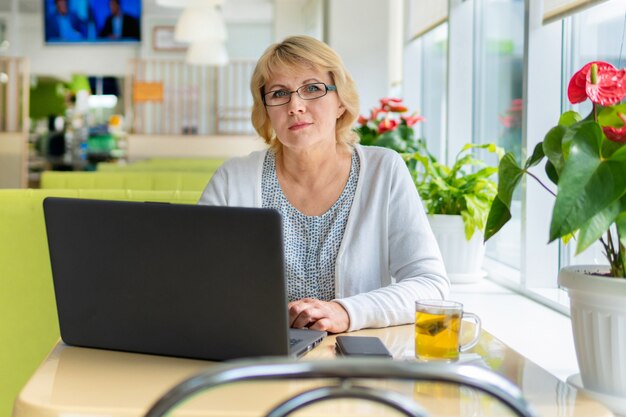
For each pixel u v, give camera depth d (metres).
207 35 7.71
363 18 5.73
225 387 1.11
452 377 0.67
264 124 1.86
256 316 1.19
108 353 1.32
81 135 13.74
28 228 1.97
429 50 4.71
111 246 1.25
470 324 1.58
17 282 1.96
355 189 1.80
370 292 1.59
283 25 10.81
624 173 1.09
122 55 12.88
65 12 11.02
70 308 1.32
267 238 1.15
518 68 2.99
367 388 0.69
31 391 1.11
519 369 1.26
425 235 1.77
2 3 11.62
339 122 1.84
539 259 2.44
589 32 2.31
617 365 1.23
